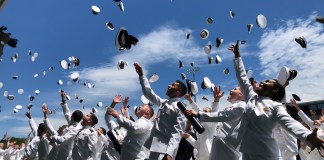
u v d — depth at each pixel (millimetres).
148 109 6641
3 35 3301
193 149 8523
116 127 8062
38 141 10234
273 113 3939
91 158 7832
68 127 8688
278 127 4098
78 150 7914
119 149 6648
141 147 6355
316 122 6805
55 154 8672
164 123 5379
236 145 4168
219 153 5172
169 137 5312
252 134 3988
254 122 4004
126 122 6070
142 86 5809
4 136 13508
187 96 6602
